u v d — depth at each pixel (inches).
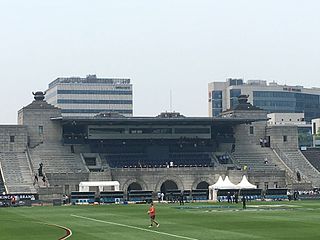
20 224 3531.0
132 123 7795.3
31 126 7819.9
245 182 6501.0
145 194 6368.1
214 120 7711.6
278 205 5364.2
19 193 6756.9
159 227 3211.1
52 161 7559.1
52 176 7042.3
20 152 7637.8
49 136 7869.1
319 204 5526.6
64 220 3826.3
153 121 7623.0
